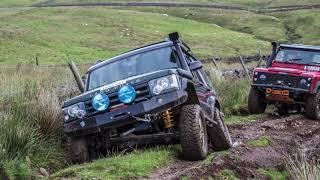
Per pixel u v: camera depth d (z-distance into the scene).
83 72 23.33
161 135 8.92
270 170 9.18
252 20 132.50
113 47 77.81
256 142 10.38
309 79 15.98
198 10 150.50
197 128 8.65
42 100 10.38
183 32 102.06
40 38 76.62
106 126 8.78
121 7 157.62
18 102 10.20
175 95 8.66
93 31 93.00
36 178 8.23
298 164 9.00
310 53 17.66
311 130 13.13
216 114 10.39
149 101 8.66
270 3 181.75
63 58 60.75
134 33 93.94
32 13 110.06
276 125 13.63
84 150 9.15
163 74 8.75
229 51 83.44
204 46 86.69
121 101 8.72
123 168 7.82
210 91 10.94
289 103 16.56
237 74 24.33
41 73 18.02
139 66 9.95
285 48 18.05
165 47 10.19
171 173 7.93
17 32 77.69
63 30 90.62
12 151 8.62
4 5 179.25
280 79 16.45
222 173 8.16
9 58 56.81
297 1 178.12
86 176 7.40
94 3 168.50
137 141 9.05
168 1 177.62
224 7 164.50
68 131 8.98
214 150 10.41
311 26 126.56
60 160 9.35
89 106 8.90
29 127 9.38
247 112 17.23
